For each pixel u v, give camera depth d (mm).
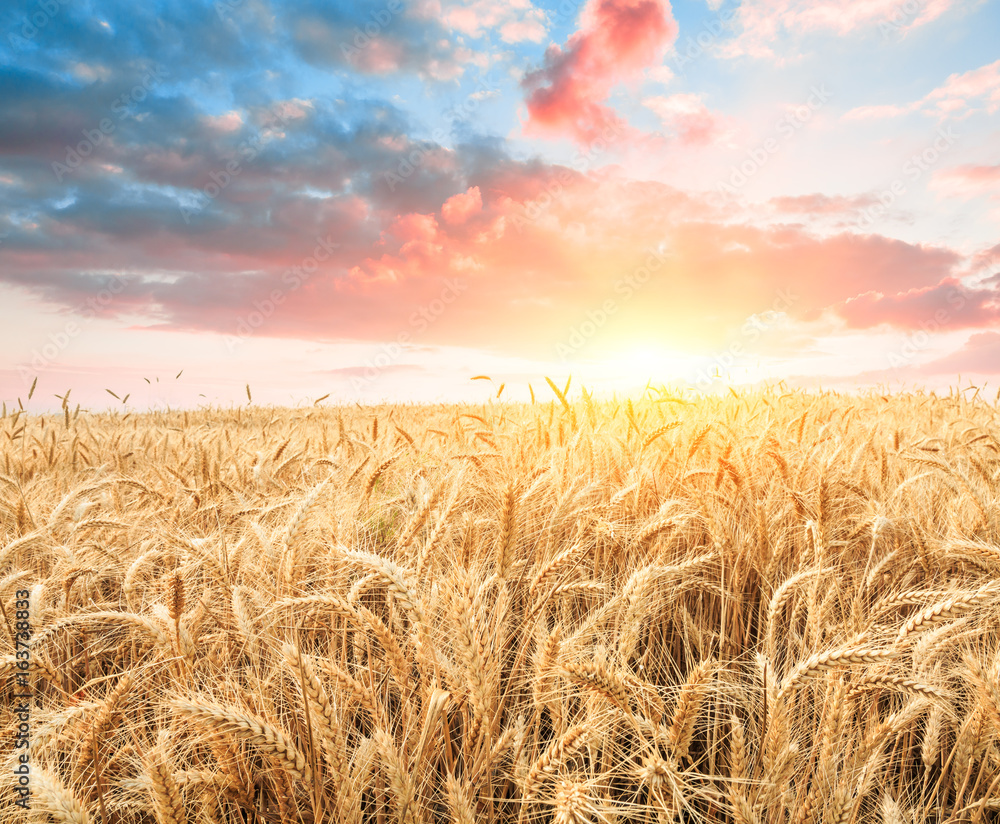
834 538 3518
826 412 7578
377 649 2680
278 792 1876
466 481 4270
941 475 3643
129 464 7074
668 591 3064
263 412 15172
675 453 4945
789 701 1875
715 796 1986
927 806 2111
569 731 1688
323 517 3666
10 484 4773
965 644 2580
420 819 1646
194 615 2645
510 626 2939
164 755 1734
